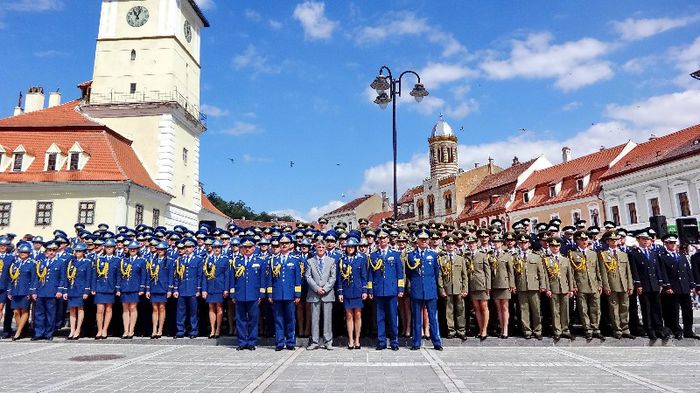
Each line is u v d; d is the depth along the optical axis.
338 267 12.00
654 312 12.34
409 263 11.65
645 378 8.14
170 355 10.64
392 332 11.33
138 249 13.58
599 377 8.21
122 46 36.25
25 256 13.87
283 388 7.38
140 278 13.38
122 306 13.79
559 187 45.38
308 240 13.02
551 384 7.68
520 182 52.06
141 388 7.43
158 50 35.94
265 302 13.20
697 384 7.69
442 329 13.21
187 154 38.38
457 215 60.34
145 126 34.94
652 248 12.63
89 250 13.73
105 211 28.98
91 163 30.19
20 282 13.52
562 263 12.36
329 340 11.53
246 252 11.93
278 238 12.23
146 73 35.72
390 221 15.50
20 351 11.29
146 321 14.03
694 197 31.64
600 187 39.56
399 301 12.99
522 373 8.54
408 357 10.23
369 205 85.44
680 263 12.55
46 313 13.45
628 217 37.03
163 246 13.52
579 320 13.54
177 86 36.50
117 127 35.06
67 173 29.59
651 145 38.53
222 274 13.01
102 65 36.06
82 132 31.80
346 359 10.01
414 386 7.50
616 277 12.34
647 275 12.20
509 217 50.16
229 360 9.95
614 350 11.24
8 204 29.31
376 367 9.09
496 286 12.38
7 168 30.03
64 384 7.71
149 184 32.34
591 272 12.32
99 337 13.19
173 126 35.34
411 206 71.44
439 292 12.52
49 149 30.19
